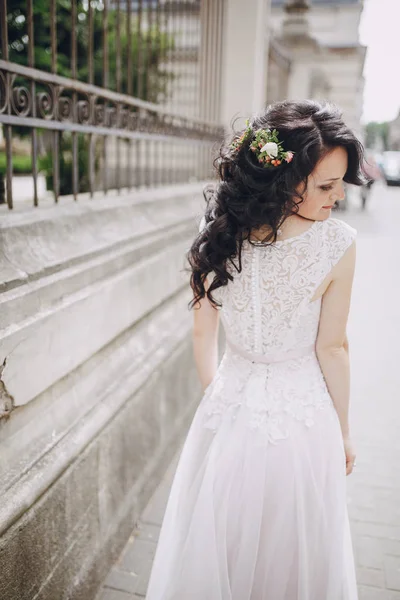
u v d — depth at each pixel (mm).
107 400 2199
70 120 2307
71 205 2361
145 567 2256
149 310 2854
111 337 2322
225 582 1503
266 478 1495
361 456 3182
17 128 5855
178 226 3418
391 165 25281
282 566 1515
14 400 1599
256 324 1479
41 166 5164
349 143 1299
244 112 5645
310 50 14156
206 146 4484
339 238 1396
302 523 1480
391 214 14742
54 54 2096
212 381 1717
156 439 2768
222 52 4898
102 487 2111
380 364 4605
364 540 2463
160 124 3480
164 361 2805
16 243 1797
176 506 1685
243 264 1454
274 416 1496
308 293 1413
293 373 1526
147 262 2799
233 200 1386
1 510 1467
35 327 1691
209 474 1531
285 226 1400
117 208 2717
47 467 1688
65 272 1980
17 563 1524
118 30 2711
